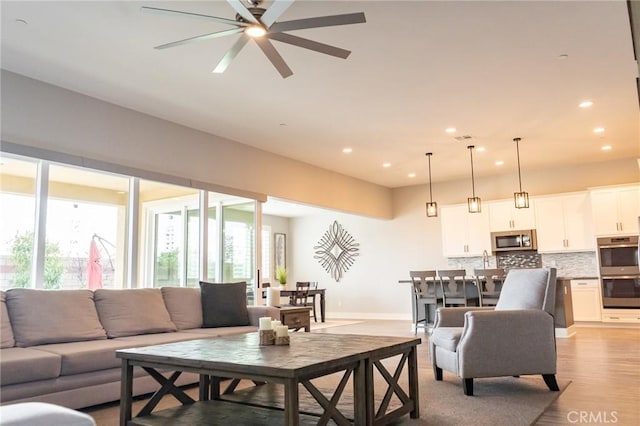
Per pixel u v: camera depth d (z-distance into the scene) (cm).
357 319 1066
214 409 300
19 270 436
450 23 356
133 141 521
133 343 382
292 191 749
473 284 793
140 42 377
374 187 988
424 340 693
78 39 371
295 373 227
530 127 621
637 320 744
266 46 318
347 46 389
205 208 610
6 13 331
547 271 400
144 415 290
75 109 470
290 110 538
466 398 360
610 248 776
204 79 450
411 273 801
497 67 435
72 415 133
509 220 885
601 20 355
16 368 308
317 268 1179
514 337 373
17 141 423
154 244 577
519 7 336
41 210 446
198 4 328
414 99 513
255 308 522
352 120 578
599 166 835
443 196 989
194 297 510
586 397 353
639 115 580
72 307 400
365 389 276
